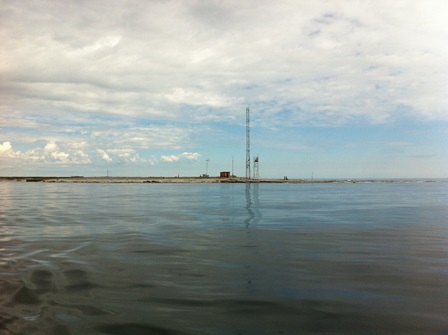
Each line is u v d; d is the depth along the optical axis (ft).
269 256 40.09
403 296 26.78
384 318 22.72
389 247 45.21
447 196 173.27
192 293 27.50
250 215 83.05
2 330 20.86
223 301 25.77
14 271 33.30
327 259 38.63
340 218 77.00
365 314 23.35
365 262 37.24
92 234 55.31
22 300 25.72
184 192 212.43
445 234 55.31
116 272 33.30
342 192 215.72
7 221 71.46
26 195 179.73
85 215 83.15
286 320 22.47
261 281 30.58
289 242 48.65
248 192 211.61
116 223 68.49
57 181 573.74
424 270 34.09
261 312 23.73
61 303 25.20
